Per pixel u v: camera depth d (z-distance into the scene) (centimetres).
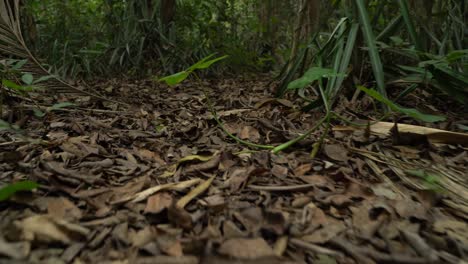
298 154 130
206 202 90
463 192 104
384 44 206
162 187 95
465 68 191
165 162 122
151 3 477
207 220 83
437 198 97
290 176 109
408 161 127
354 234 80
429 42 236
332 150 129
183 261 68
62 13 482
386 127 151
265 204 91
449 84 182
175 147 139
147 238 75
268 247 71
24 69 205
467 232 83
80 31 486
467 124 172
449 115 192
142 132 161
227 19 546
